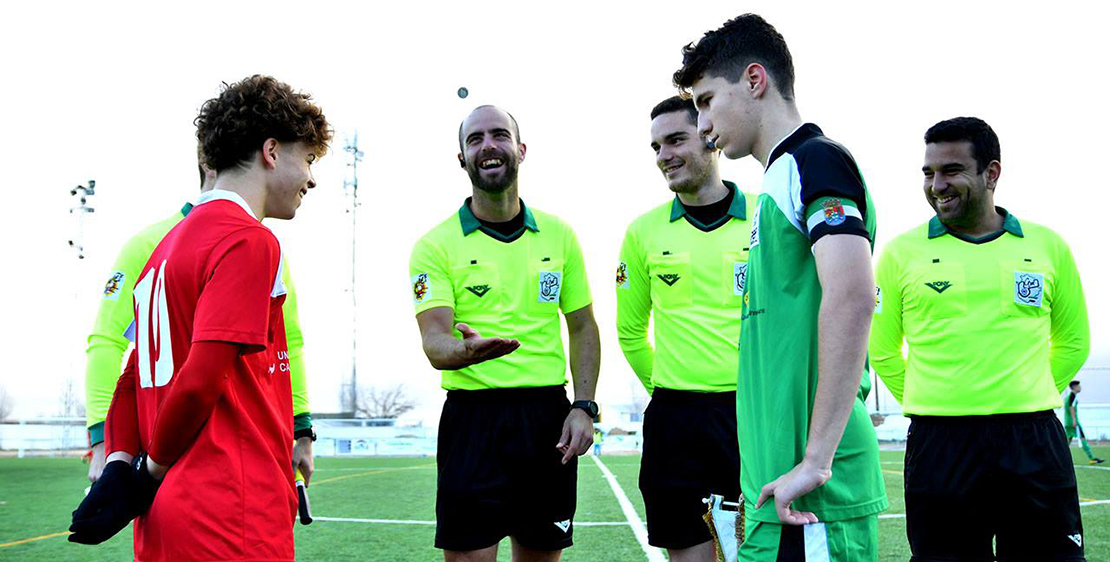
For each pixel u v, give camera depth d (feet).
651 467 11.84
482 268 12.13
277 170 7.71
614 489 35.04
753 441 7.21
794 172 6.89
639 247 12.45
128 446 7.43
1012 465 10.98
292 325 11.35
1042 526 11.00
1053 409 11.34
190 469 6.77
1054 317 12.11
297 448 11.25
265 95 7.58
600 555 18.88
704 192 12.10
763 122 7.42
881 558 18.16
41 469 51.83
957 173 11.50
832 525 6.86
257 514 6.92
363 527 24.08
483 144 11.78
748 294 7.46
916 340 11.89
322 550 20.07
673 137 11.82
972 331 11.39
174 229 7.68
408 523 24.91
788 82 7.54
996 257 11.59
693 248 11.84
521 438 11.78
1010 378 11.19
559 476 12.00
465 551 11.55
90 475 9.64
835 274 6.35
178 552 6.61
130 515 6.75
